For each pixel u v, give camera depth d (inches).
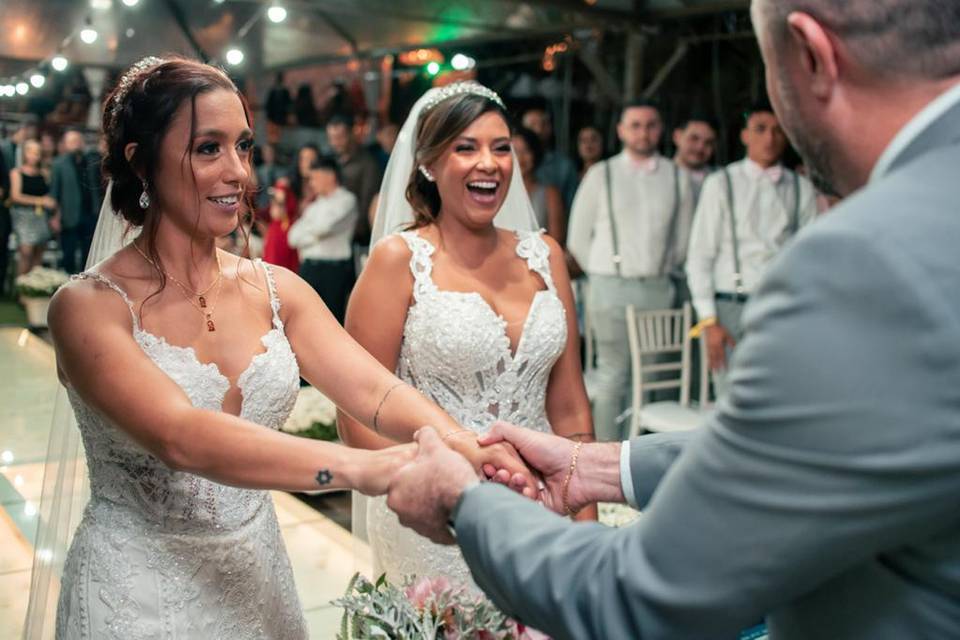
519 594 39.3
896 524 31.6
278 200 264.8
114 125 65.1
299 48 307.6
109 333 60.6
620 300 198.2
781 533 32.6
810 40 34.9
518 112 276.2
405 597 57.1
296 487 54.1
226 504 66.2
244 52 304.5
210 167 63.4
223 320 67.1
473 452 63.1
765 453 32.7
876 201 32.6
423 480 48.2
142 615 62.6
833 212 33.5
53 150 314.7
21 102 304.2
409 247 91.4
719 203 182.9
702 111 214.5
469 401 90.5
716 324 182.4
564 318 95.0
